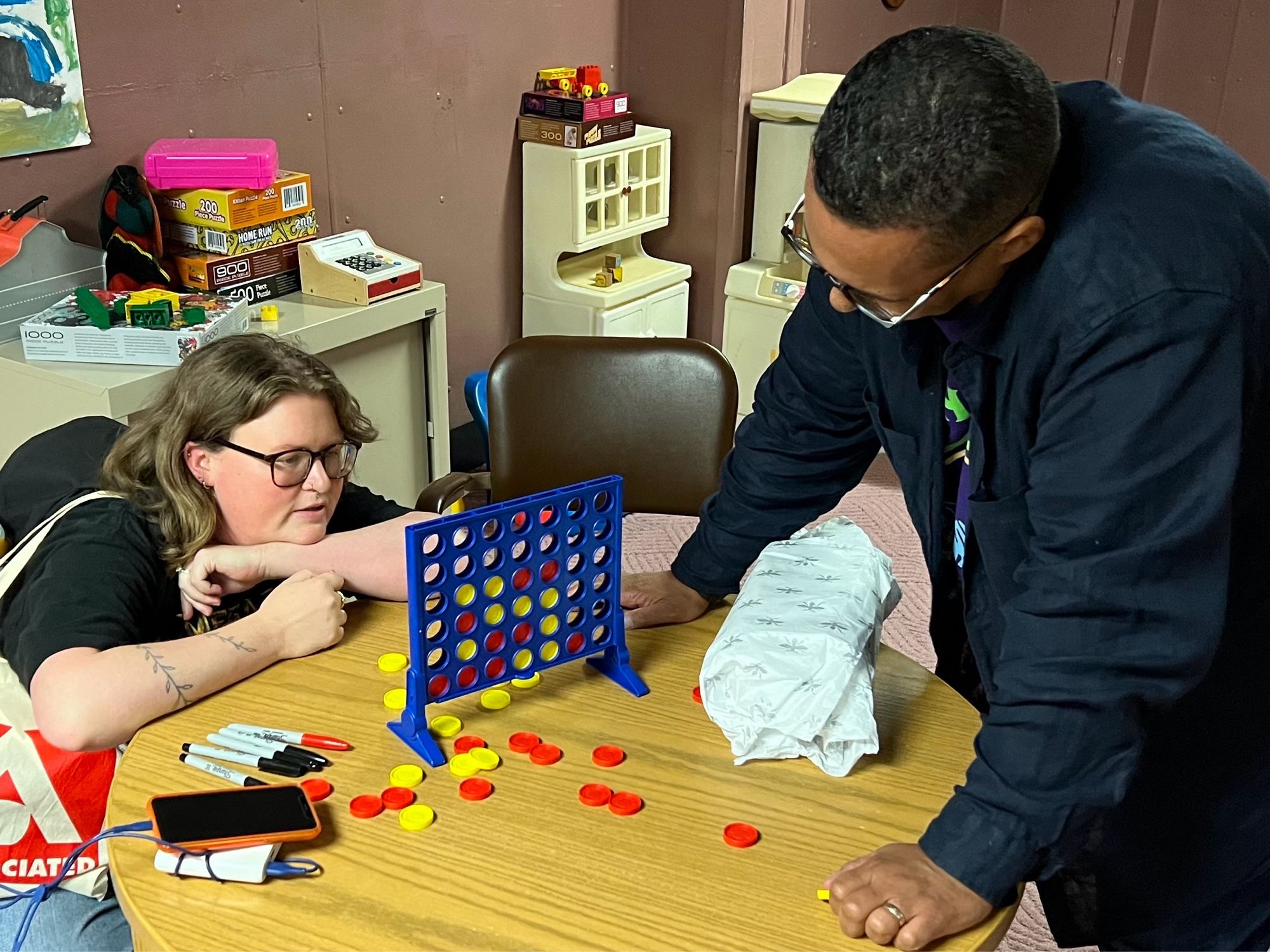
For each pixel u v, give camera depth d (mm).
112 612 1207
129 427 1365
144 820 1020
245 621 1255
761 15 3256
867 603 1236
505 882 967
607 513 1212
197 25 2377
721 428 1897
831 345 1293
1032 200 906
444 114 2984
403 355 2537
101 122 2264
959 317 1040
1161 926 1271
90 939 1206
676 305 3492
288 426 1316
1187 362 907
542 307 3346
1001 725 953
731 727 1129
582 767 1120
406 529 1064
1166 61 4535
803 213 1039
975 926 937
